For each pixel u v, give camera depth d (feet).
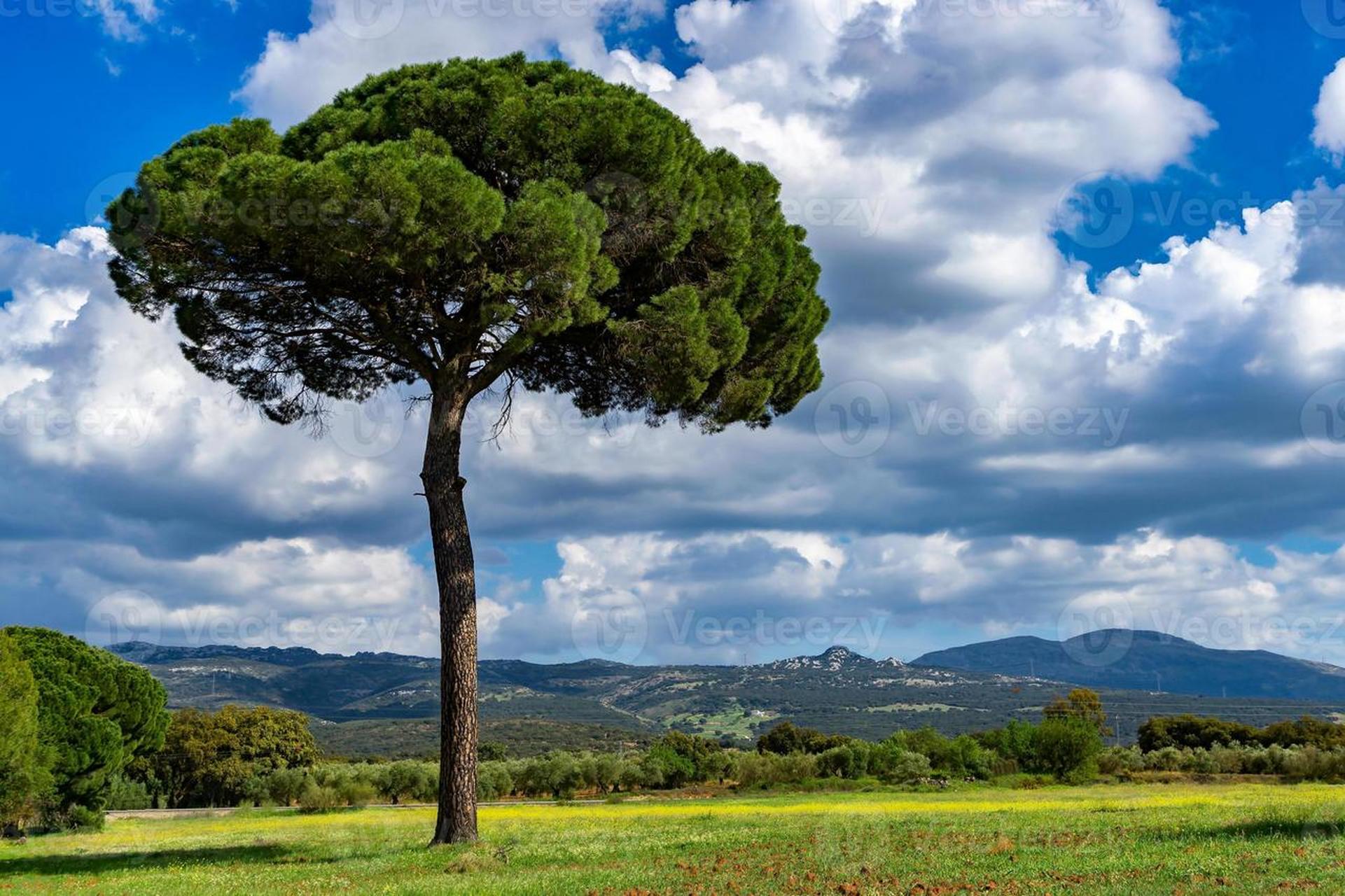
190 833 112.06
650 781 206.18
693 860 54.08
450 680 66.85
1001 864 47.32
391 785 184.03
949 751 221.25
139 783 249.34
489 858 55.47
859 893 40.37
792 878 45.16
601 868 52.37
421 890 45.06
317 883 50.14
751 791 194.29
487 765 192.85
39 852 86.89
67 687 150.51
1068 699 313.12
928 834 64.75
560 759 201.77
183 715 263.70
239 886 50.34
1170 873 42.09
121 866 64.64
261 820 144.05
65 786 142.72
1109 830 64.18
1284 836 53.31
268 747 265.54
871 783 202.49
